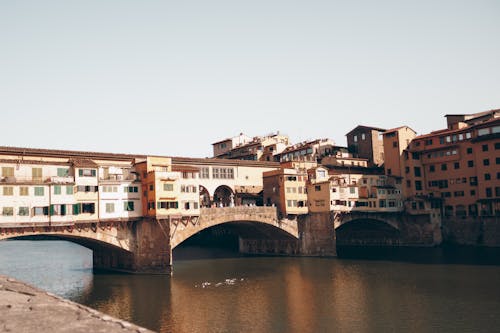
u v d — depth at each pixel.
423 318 41.56
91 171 64.56
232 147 130.88
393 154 104.56
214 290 55.44
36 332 13.28
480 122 97.56
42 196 59.25
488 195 91.50
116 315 43.78
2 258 95.50
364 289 54.72
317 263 78.69
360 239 111.19
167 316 43.41
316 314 43.78
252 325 40.38
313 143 114.31
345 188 91.06
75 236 63.03
